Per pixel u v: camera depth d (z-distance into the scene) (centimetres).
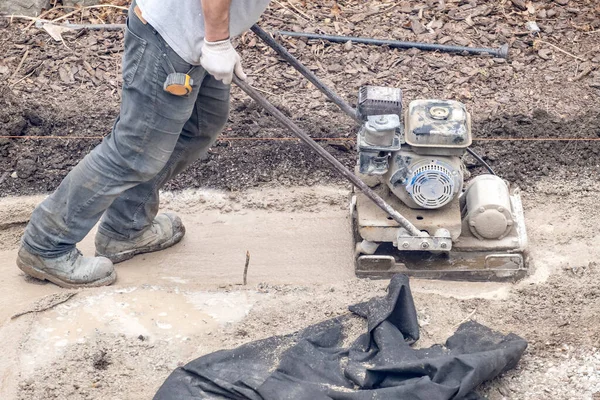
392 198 642
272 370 541
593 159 769
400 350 541
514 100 829
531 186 749
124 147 588
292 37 903
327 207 738
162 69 550
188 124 636
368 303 588
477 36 905
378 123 580
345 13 939
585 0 948
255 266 676
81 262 644
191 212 737
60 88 845
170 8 529
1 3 925
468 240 640
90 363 567
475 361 516
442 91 838
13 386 548
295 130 577
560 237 689
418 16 930
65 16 926
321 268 672
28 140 795
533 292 629
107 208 646
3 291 643
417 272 645
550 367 554
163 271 672
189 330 599
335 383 528
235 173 770
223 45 526
